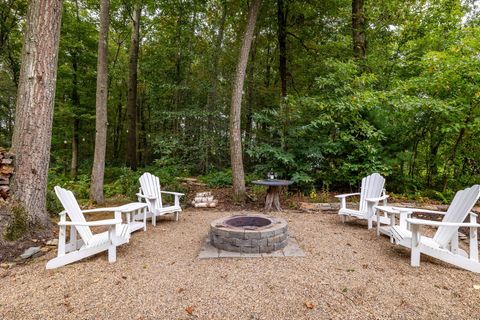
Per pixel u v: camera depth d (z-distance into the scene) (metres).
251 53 9.88
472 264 2.63
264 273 2.56
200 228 4.29
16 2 7.82
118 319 1.85
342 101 5.96
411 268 2.71
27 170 3.46
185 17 8.73
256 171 6.76
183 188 6.73
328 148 6.23
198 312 1.92
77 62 10.06
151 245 3.45
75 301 2.08
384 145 6.39
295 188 6.61
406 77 7.57
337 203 5.50
